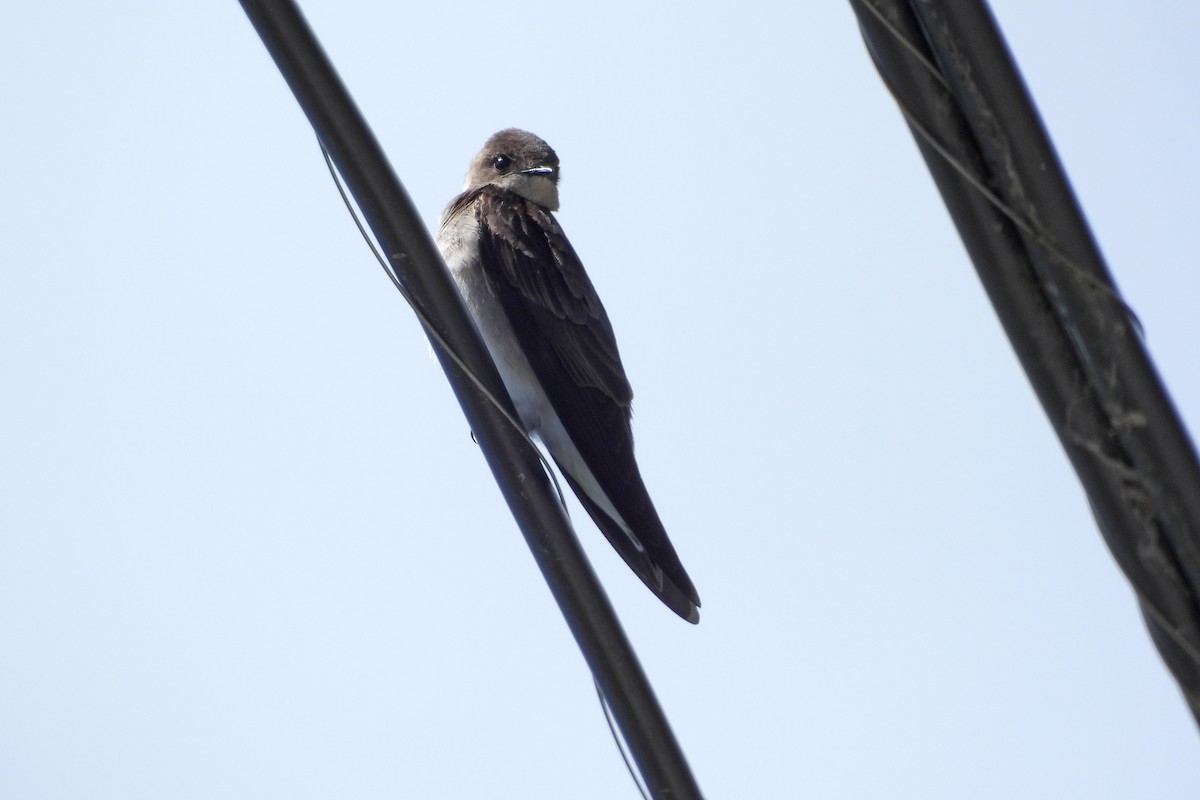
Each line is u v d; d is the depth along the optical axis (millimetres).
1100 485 6645
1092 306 6395
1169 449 6484
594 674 7801
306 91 7480
